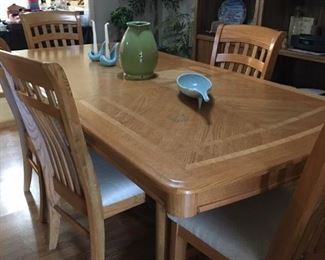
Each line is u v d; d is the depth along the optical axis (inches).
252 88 60.4
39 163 64.2
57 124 43.6
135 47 61.0
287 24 110.1
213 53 78.4
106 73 67.7
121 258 64.9
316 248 40.3
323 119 47.7
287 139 41.6
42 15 93.7
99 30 157.2
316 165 30.1
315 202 32.1
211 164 35.9
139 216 75.7
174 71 69.9
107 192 52.2
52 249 66.2
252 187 36.7
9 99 68.2
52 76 35.2
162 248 50.4
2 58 41.6
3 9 152.0
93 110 49.2
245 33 74.0
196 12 122.4
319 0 102.3
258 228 43.4
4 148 102.9
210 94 56.6
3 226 71.6
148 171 34.7
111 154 40.7
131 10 160.4
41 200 70.1
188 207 32.9
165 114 48.3
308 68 109.3
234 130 43.8
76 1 158.7
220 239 43.1
